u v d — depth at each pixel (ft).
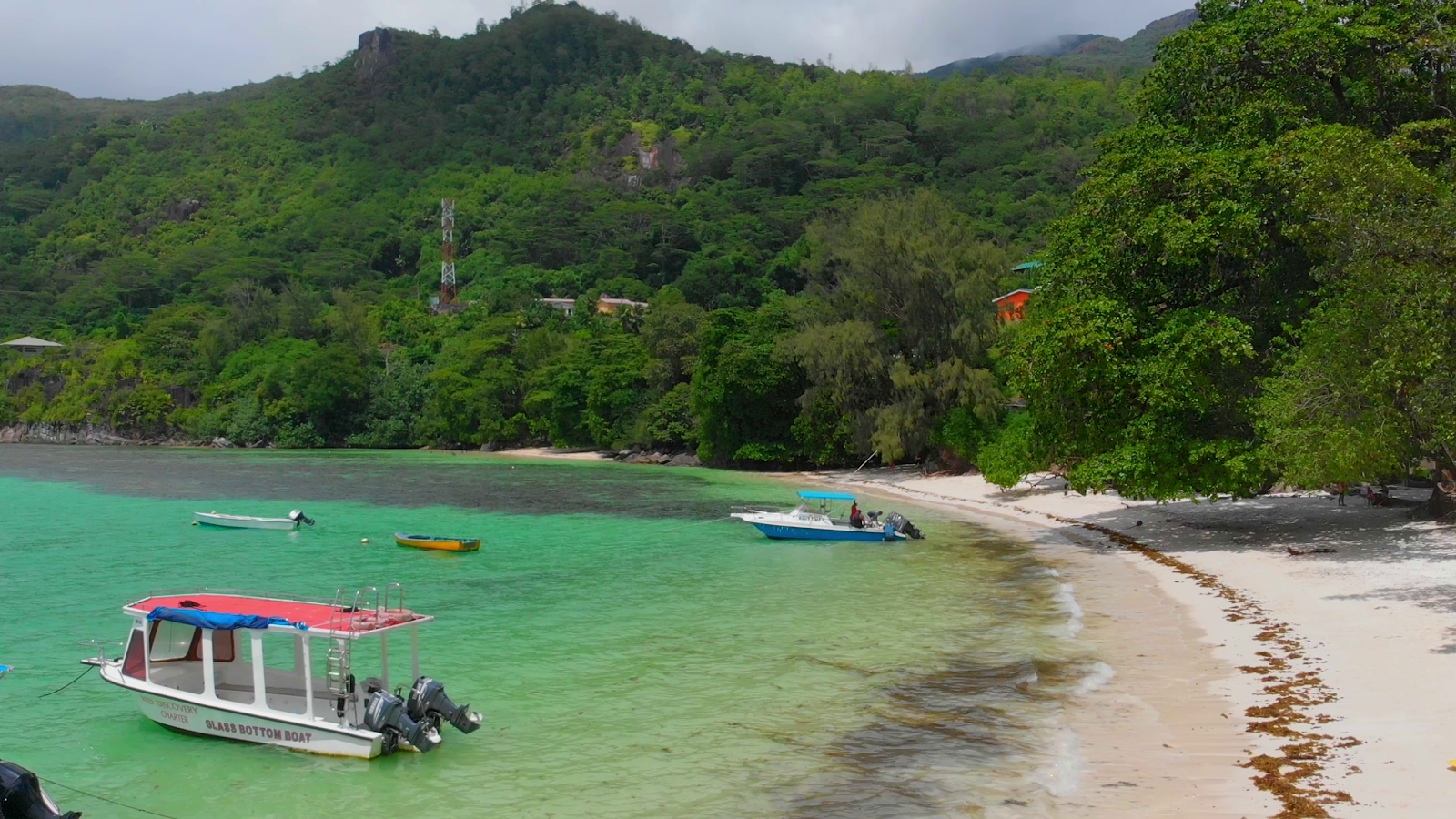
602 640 81.41
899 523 140.05
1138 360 114.52
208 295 596.70
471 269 648.79
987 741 54.80
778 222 607.78
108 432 446.60
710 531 152.97
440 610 93.86
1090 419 122.42
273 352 453.17
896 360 228.63
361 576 113.19
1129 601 91.15
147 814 48.34
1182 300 123.54
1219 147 120.78
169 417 442.91
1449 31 112.16
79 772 53.67
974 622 85.35
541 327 422.82
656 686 67.87
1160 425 115.44
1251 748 49.49
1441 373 77.10
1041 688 64.39
